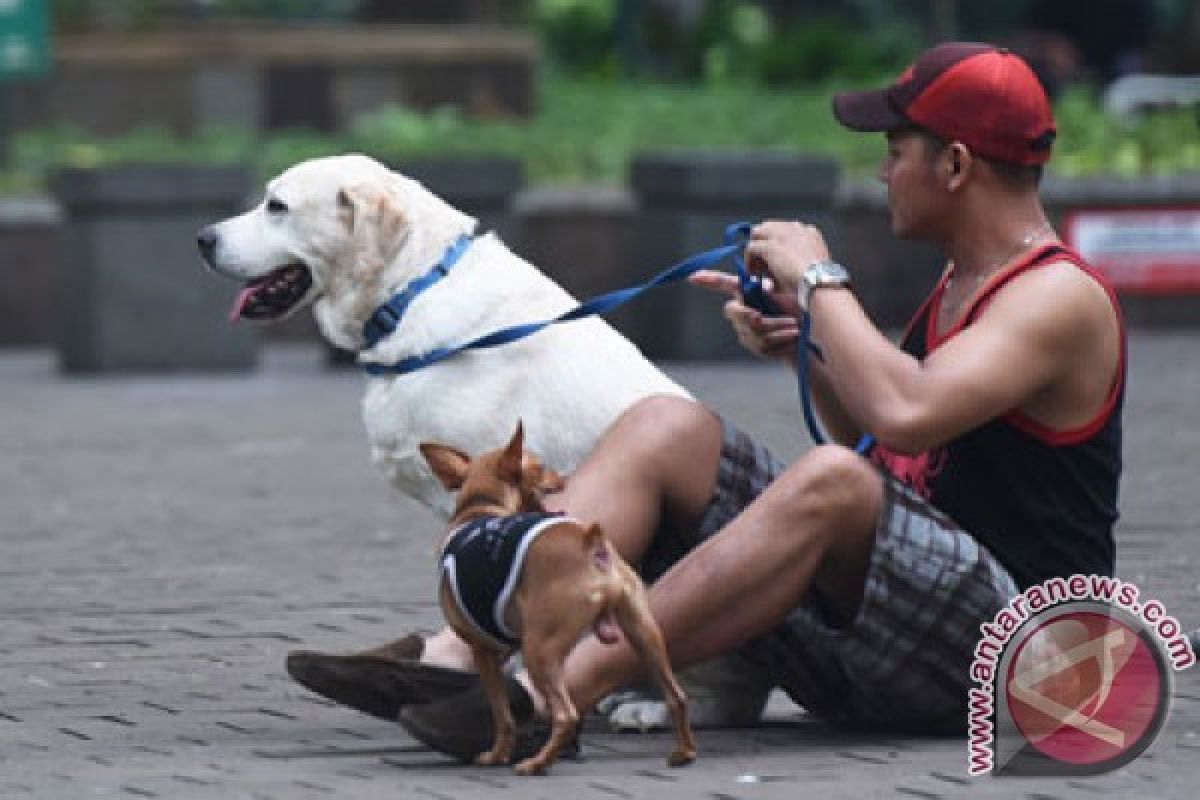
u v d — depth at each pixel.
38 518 16.39
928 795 8.60
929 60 9.45
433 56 36.28
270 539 15.54
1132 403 21.88
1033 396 9.27
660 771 9.01
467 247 10.38
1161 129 30.45
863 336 9.21
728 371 24.75
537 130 33.47
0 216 28.05
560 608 8.54
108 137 34.31
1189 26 44.66
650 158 25.50
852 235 27.77
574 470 10.12
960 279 9.59
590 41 47.12
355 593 13.59
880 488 9.06
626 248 28.09
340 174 10.55
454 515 9.02
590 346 10.22
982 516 9.45
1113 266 27.69
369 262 10.38
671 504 9.66
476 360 10.16
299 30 37.59
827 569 9.21
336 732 9.98
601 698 9.12
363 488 17.77
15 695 10.81
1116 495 9.63
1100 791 8.69
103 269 25.20
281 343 28.86
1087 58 41.12
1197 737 9.57
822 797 8.55
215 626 12.59
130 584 13.90
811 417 9.71
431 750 9.53
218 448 19.88
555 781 8.82
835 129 32.59
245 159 29.92
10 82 32.44
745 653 9.75
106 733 9.97
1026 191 9.48
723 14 46.19
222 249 10.70
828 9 49.97
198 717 10.31
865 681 9.38
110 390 24.11
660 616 9.02
